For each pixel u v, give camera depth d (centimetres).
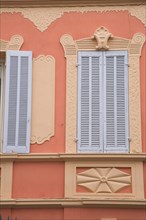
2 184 1034
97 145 1058
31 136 1064
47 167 1044
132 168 1030
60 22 1130
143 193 1016
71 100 1081
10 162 1046
